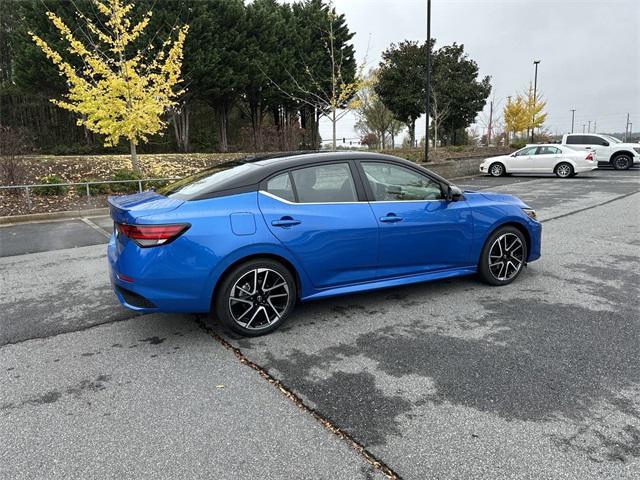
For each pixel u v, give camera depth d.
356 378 3.12
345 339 3.75
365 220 4.07
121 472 2.24
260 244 3.63
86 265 6.46
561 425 2.54
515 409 2.70
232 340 3.78
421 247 4.40
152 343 3.76
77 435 2.54
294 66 27.03
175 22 21.83
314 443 2.44
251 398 2.89
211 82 24.25
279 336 3.83
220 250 3.51
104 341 3.81
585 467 2.21
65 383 3.13
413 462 2.27
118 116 15.16
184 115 28.78
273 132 30.36
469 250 4.72
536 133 45.84
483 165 20.28
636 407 2.70
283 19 28.02
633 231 7.84
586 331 3.77
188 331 3.98
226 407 2.80
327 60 28.91
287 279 3.85
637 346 3.48
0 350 3.67
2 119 27.20
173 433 2.55
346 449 2.38
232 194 3.66
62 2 22.30
